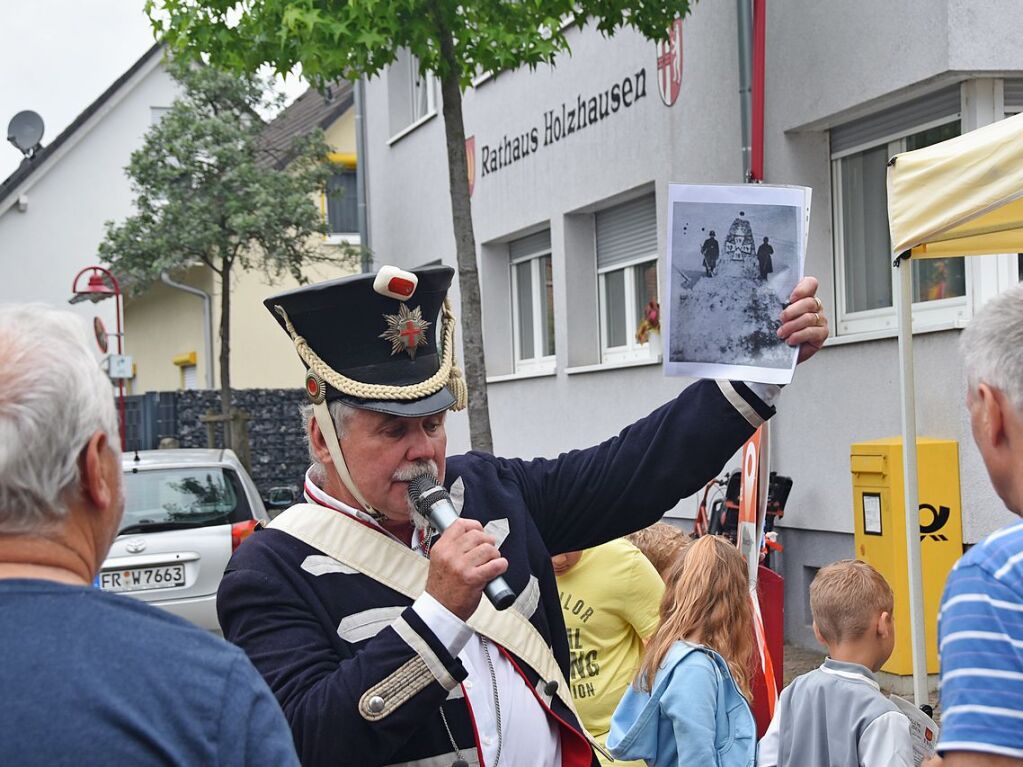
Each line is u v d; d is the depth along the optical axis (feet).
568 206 41.63
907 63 25.62
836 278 29.27
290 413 77.51
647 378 36.78
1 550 5.26
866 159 28.43
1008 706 5.86
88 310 98.58
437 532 8.41
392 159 57.93
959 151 14.12
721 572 12.51
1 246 100.99
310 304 8.41
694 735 11.87
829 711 11.44
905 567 23.68
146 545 30.89
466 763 8.20
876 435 26.76
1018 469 6.46
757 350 8.64
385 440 8.39
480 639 8.56
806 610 29.22
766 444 17.61
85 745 4.88
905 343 15.99
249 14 29.55
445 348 8.99
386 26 28.40
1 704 4.91
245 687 5.33
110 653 5.14
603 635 14.51
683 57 34.17
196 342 88.02
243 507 32.19
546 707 8.65
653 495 9.26
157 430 78.02
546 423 43.42
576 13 31.09
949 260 25.77
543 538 9.55
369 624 8.23
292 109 94.63
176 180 62.95
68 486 5.37
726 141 32.40
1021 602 5.97
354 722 7.43
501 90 46.29
